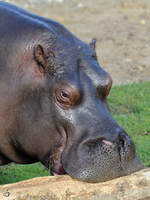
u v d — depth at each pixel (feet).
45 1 206.59
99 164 38.75
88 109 41.16
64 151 40.81
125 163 39.22
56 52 43.32
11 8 49.24
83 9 192.95
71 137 40.96
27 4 198.39
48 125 42.57
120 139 39.91
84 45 44.91
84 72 42.24
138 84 97.91
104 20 174.19
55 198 37.40
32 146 43.96
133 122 74.74
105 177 38.73
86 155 39.24
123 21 172.55
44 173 58.13
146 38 148.87
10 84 44.50
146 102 85.81
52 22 47.39
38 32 45.21
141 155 61.98
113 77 108.68
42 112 42.86
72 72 42.01
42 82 43.01
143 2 206.90
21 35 45.55
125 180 39.06
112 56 128.98
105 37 149.79
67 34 45.70
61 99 41.63
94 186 38.60
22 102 43.96
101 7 198.49
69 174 39.14
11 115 44.60
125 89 93.81
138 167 40.11
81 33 154.20
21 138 44.47
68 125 41.32
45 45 44.19
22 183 38.11
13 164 60.70
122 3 203.72
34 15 48.91
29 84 43.57
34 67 43.91
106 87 42.09
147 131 72.02
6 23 47.16
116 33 155.12
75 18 176.14
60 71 42.37
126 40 146.41
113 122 41.16
